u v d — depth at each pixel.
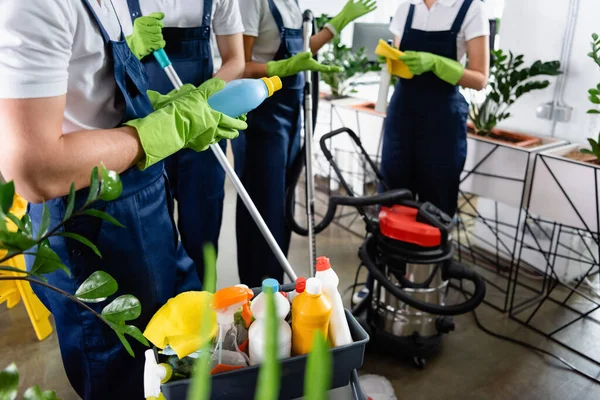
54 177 0.85
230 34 1.81
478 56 2.05
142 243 1.09
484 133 2.42
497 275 2.56
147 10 1.70
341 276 2.56
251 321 0.94
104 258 1.04
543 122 2.45
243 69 1.84
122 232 1.05
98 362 1.12
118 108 1.06
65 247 1.01
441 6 2.05
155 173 1.14
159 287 1.16
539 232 2.49
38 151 0.82
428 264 1.77
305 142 1.89
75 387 1.20
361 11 2.22
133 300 0.70
